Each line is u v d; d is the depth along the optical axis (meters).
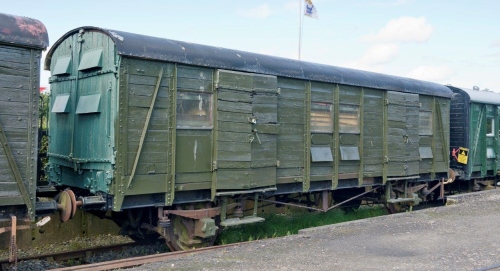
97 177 7.49
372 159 11.86
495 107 16.92
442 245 8.04
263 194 9.53
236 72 8.74
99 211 8.85
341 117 11.10
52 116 9.09
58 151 8.81
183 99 8.09
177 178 8.00
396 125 12.48
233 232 10.06
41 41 6.27
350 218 12.70
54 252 8.67
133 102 7.42
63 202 7.17
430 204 15.62
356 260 7.00
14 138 6.14
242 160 8.84
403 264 6.78
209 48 8.60
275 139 9.52
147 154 7.57
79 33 8.17
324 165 10.68
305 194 12.22
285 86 9.84
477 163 15.98
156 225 8.42
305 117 10.24
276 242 8.19
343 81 10.98
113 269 6.88
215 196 8.51
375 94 12.01
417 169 13.20
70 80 8.50
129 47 7.31
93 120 7.72
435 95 13.89
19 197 6.20
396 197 13.22
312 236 8.66
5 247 8.88
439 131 14.23
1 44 6.00
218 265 6.65
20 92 6.17
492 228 9.48
